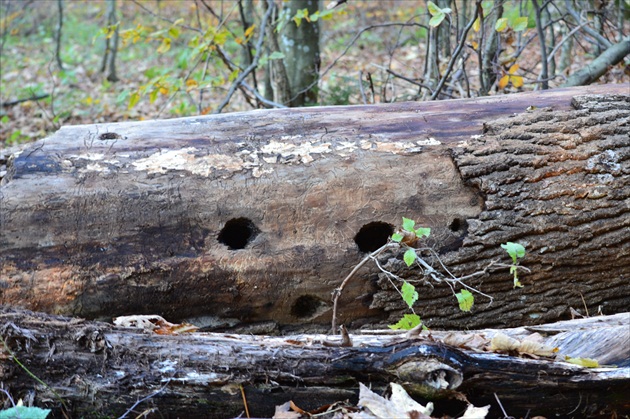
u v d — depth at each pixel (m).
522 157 2.86
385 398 2.04
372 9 12.07
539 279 2.83
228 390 2.10
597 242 2.81
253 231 2.74
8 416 1.91
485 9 6.52
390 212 2.77
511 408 2.11
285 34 5.88
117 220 2.63
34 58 13.38
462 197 2.82
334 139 2.90
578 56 7.76
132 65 12.17
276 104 5.05
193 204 2.69
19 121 7.82
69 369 2.15
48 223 2.60
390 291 2.76
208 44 4.95
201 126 2.97
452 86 5.00
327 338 2.26
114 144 2.83
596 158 2.89
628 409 2.15
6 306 2.35
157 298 2.66
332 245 2.72
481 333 2.38
